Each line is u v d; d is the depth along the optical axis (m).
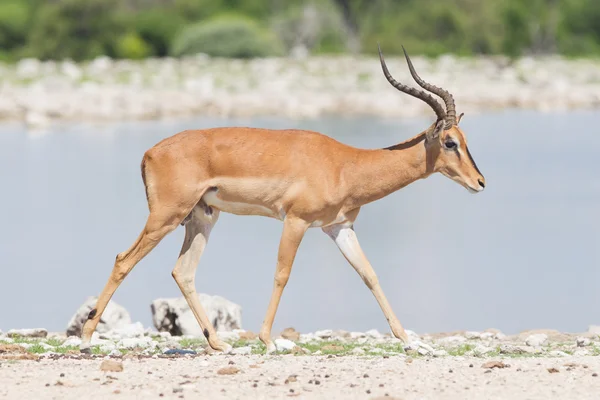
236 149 20.64
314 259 41.91
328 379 17.53
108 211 51.16
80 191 57.00
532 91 107.31
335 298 34.56
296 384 17.16
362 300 34.31
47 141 78.62
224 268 39.31
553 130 85.44
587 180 61.12
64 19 133.50
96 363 19.00
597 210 52.19
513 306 33.69
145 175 20.75
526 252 42.72
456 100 103.00
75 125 88.94
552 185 59.62
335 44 158.25
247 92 102.06
